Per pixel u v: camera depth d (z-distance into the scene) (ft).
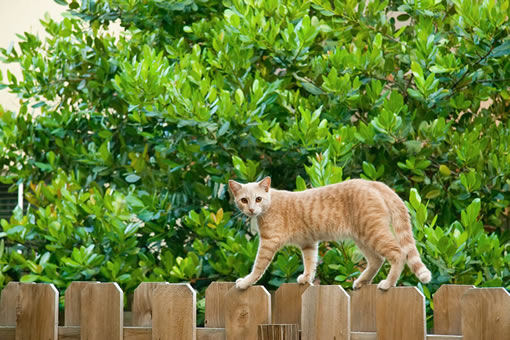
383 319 11.69
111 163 26.78
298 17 25.27
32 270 23.62
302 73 24.58
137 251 23.89
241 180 24.12
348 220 15.02
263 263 15.44
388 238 14.25
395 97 21.95
